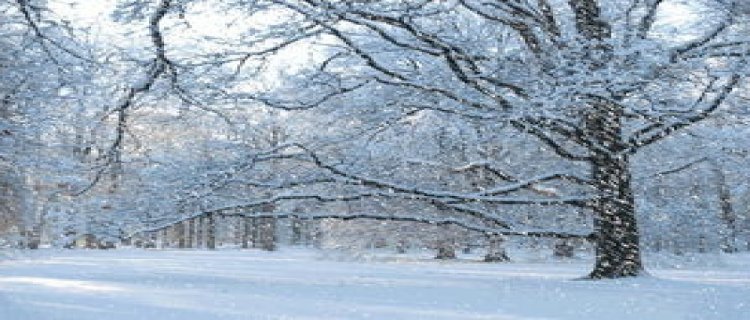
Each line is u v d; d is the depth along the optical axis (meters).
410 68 14.28
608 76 11.50
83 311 7.92
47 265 21.55
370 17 12.57
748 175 16.00
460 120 13.71
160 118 13.60
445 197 14.42
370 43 14.05
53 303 8.72
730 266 21.48
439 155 15.69
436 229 21.16
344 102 14.54
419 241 22.86
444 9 12.93
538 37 13.79
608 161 13.98
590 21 13.78
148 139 13.98
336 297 9.88
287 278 14.73
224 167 14.04
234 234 77.62
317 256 29.36
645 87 12.98
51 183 23.48
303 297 9.86
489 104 12.99
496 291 11.09
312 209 17.11
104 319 7.27
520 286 12.16
